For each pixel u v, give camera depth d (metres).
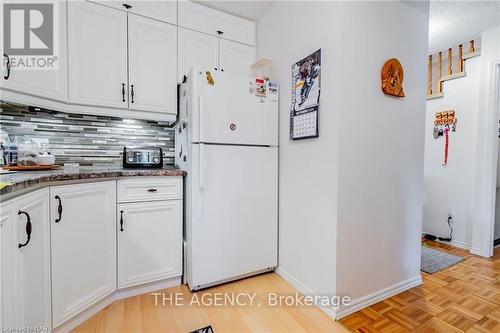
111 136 2.09
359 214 1.56
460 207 2.78
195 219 1.70
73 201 1.32
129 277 1.62
